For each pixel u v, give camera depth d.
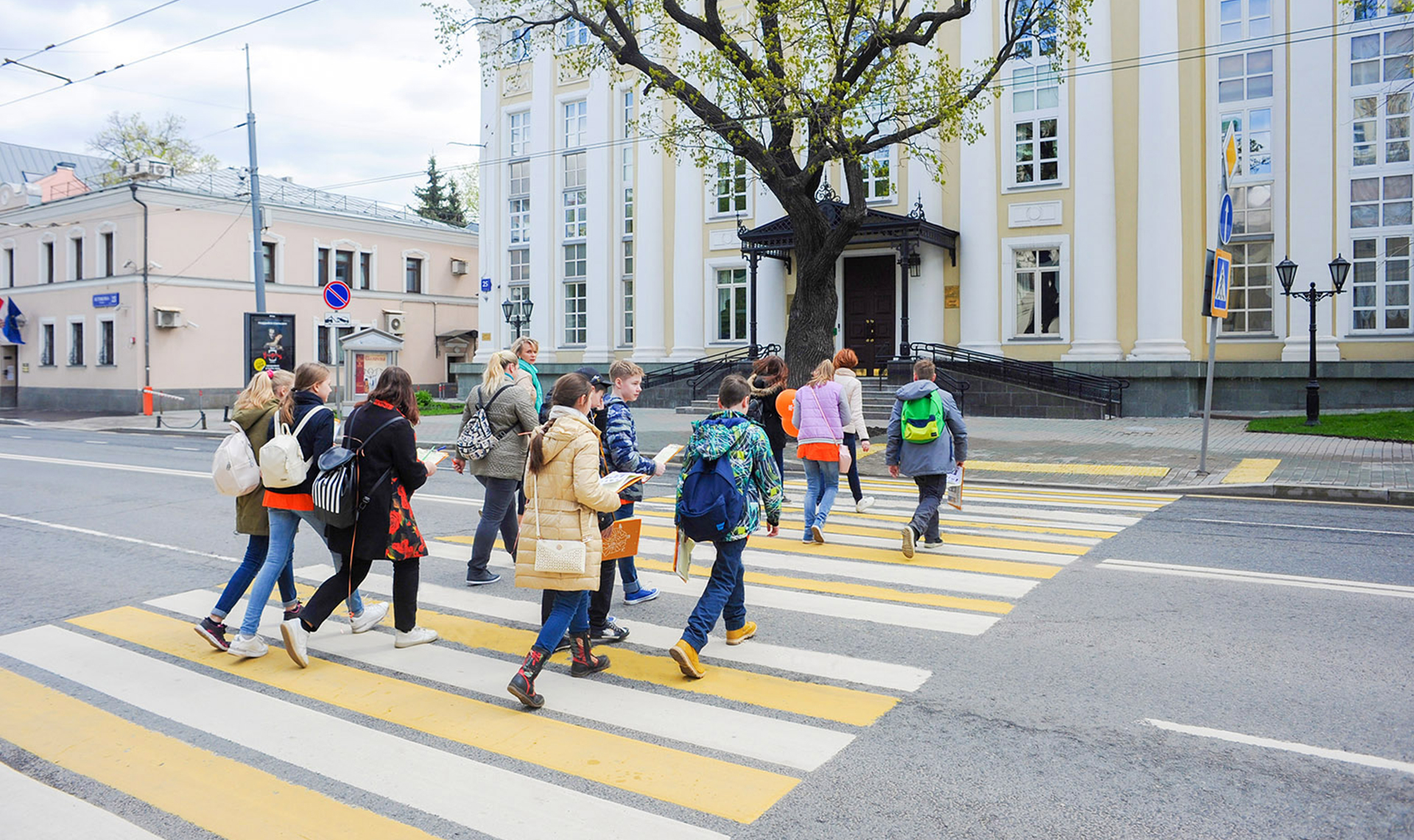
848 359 10.12
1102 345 22.80
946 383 22.83
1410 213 20.64
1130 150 22.72
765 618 6.18
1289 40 21.48
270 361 24.22
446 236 45.06
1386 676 4.87
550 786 3.82
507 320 33.41
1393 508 10.38
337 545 5.42
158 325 35.56
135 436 25.53
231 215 37.41
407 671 5.30
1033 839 3.30
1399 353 20.66
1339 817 3.43
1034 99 23.80
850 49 17.84
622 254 31.53
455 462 7.38
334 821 3.56
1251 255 22.17
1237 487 11.50
